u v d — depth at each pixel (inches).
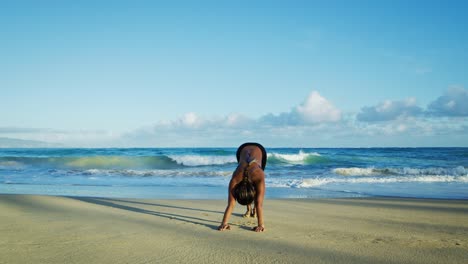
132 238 208.8
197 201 396.8
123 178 724.0
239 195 233.5
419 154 1588.3
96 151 1908.2
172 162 1074.1
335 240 209.2
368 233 230.7
